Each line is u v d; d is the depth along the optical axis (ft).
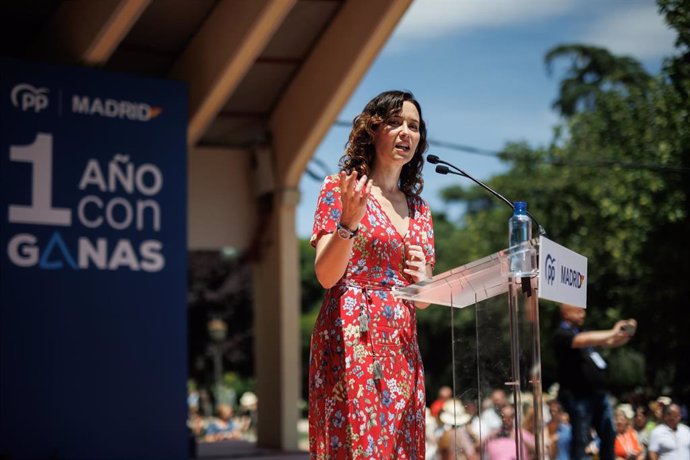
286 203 50.78
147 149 39.37
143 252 38.86
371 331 14.14
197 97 44.45
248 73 48.52
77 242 37.47
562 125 85.97
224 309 137.18
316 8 45.27
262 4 40.91
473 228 104.99
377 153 14.94
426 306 14.96
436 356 131.75
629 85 78.79
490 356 13.69
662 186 55.67
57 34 41.32
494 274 13.43
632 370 65.72
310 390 14.51
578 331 31.17
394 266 14.51
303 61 48.67
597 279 68.80
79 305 37.29
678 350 57.98
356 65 45.57
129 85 39.22
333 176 14.65
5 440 35.40
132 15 38.52
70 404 36.73
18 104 36.76
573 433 30.55
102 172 38.27
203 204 52.21
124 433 37.70
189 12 43.21
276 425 51.03
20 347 35.99
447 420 46.09
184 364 39.17
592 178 78.74
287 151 50.52
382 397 14.07
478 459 13.58
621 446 37.09
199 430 92.79
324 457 14.08
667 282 57.36
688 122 53.26
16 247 36.27
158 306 38.93
